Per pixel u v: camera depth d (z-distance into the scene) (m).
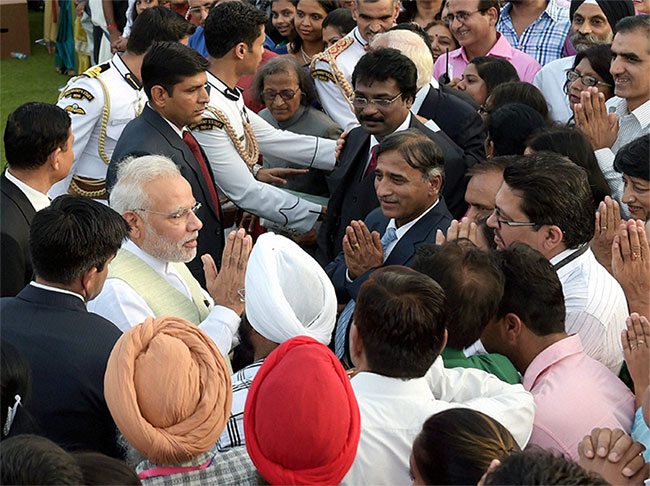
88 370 2.21
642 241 2.61
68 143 3.25
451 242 2.26
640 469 1.90
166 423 1.81
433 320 1.86
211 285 2.77
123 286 2.70
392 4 4.77
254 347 2.39
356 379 1.92
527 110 3.43
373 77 3.56
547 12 5.58
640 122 3.85
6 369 1.94
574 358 2.19
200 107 3.60
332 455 1.63
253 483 1.91
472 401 1.95
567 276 2.51
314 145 4.39
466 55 5.32
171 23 4.20
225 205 4.56
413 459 1.63
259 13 4.18
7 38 9.99
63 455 1.41
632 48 3.74
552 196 2.45
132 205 2.77
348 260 3.10
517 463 1.35
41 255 2.29
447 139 3.86
